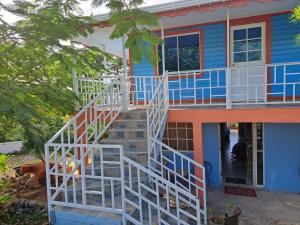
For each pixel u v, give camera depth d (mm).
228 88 6355
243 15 7688
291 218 6031
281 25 7559
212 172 8234
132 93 8711
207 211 6141
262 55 7852
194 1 6414
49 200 4973
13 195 7852
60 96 5773
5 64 5031
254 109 6141
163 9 6691
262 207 6621
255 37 7875
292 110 5918
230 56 8180
